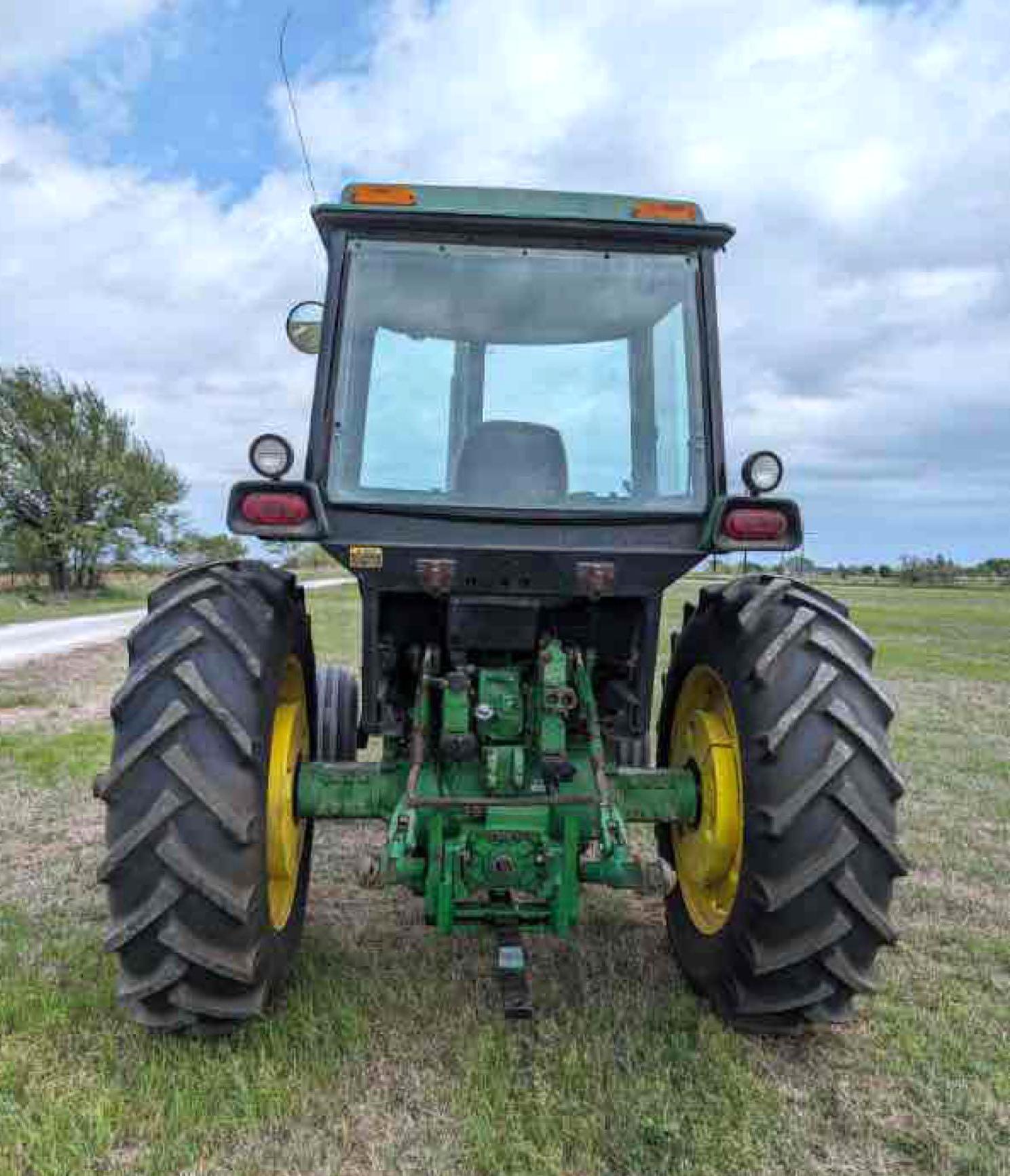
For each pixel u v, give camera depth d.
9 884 4.13
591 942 3.57
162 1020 2.64
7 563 34.25
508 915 2.86
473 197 3.02
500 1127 2.37
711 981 2.97
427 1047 2.74
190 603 2.79
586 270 3.11
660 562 3.07
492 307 3.10
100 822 5.11
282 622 2.96
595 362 3.14
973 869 4.50
